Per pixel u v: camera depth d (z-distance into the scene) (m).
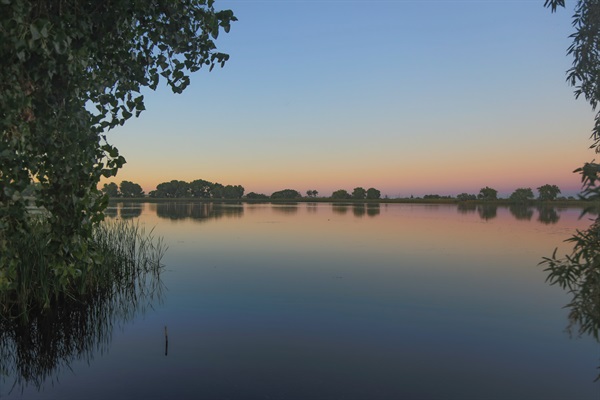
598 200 2.13
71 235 4.72
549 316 5.59
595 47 2.51
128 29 4.04
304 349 4.34
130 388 3.42
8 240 4.41
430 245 12.87
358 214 31.84
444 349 4.39
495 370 3.87
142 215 25.67
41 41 3.03
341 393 3.37
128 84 4.21
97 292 6.42
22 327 4.98
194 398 3.23
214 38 4.07
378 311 5.77
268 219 24.73
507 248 12.27
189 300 6.31
